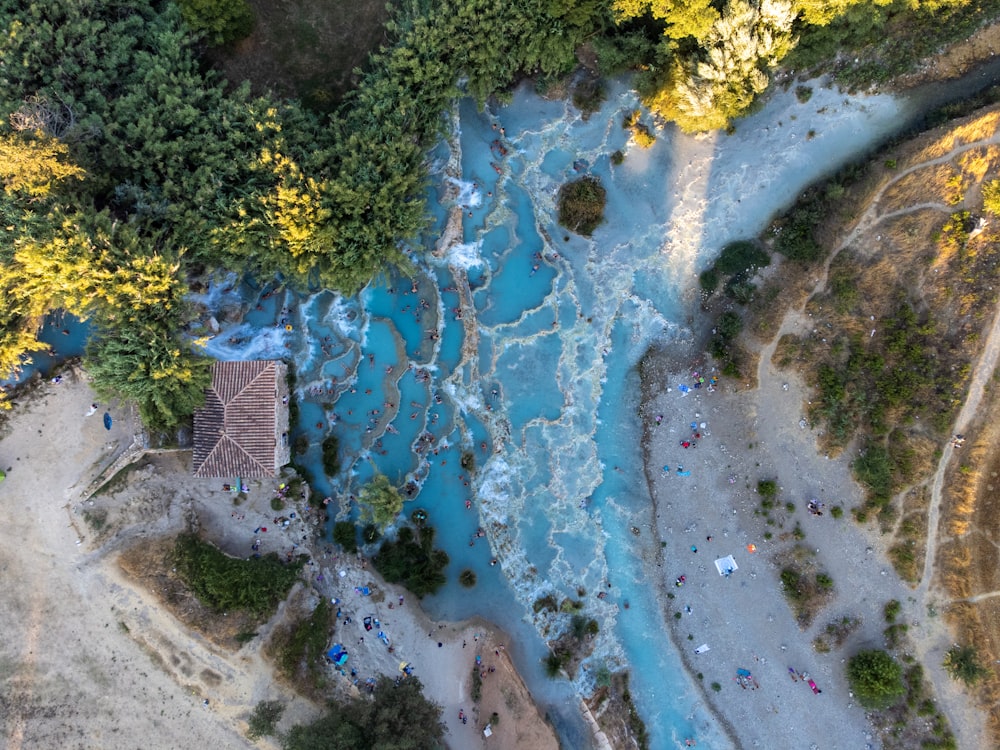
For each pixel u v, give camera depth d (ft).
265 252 113.39
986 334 119.34
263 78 125.70
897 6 118.32
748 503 131.23
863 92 129.18
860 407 125.18
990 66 125.39
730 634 131.85
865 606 126.93
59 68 105.09
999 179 116.78
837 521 127.75
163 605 116.37
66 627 115.14
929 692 123.13
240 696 116.26
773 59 117.29
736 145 131.75
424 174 124.36
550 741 125.39
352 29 126.21
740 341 131.85
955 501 122.11
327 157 113.70
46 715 112.98
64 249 95.40
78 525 117.50
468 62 118.42
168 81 110.52
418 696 122.62
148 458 123.85
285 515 129.39
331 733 110.73
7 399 118.52
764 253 131.44
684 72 118.52
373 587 130.93
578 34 117.29
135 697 114.83
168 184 107.04
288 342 132.16
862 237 126.21
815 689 128.57
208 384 116.26
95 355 111.34
